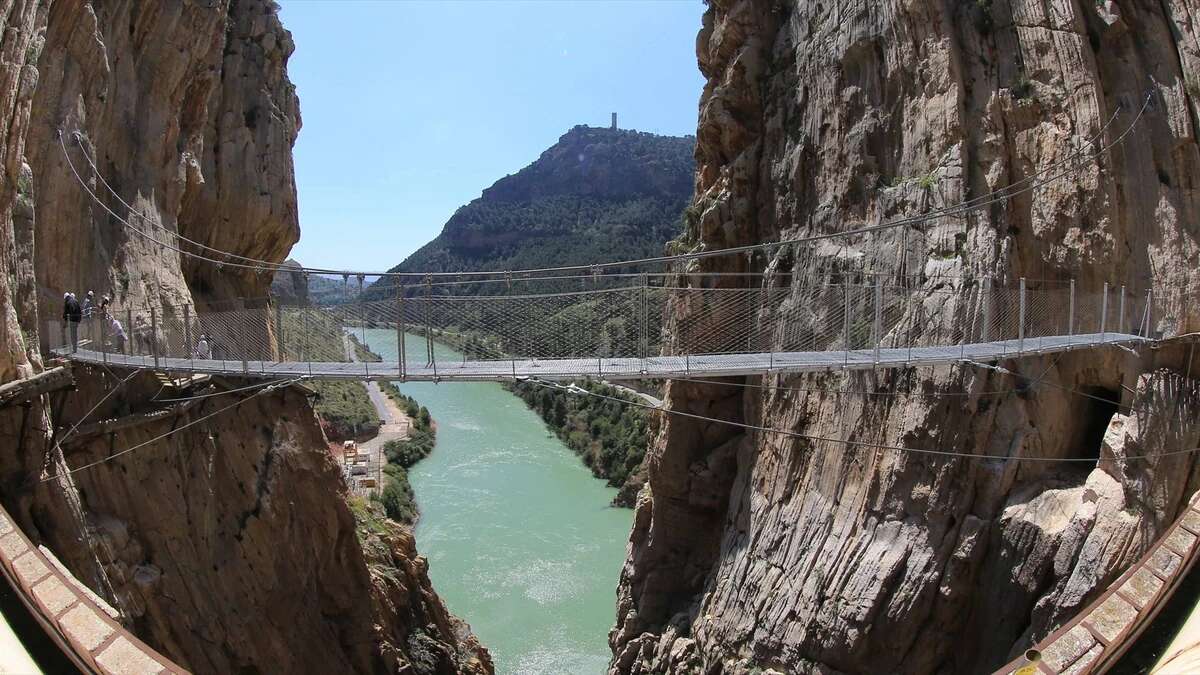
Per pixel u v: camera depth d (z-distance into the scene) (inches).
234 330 804.0
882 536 812.6
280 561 842.2
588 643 1238.3
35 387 517.3
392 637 997.8
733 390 1200.2
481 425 2795.3
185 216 895.7
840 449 904.9
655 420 1293.1
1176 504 617.0
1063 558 661.9
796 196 1066.1
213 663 683.4
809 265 1007.0
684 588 1171.9
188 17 827.4
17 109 529.3
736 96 1198.3
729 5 1227.2
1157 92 689.6
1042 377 740.0
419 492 1977.1
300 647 838.5
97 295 654.5
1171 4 690.8
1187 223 661.9
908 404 814.5
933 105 834.2
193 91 876.0
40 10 571.5
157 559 653.3
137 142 755.4
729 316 1104.2
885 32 914.1
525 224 6865.2
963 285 770.2
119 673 246.7
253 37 1086.4
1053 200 734.5
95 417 621.9
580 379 638.5
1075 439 769.6
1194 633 197.3
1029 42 771.4
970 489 757.9
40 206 586.9
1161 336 654.5
